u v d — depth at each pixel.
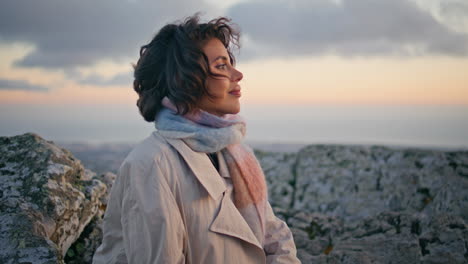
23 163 2.33
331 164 5.17
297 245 3.09
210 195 1.40
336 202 4.68
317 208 4.69
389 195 4.52
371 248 2.79
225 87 1.50
